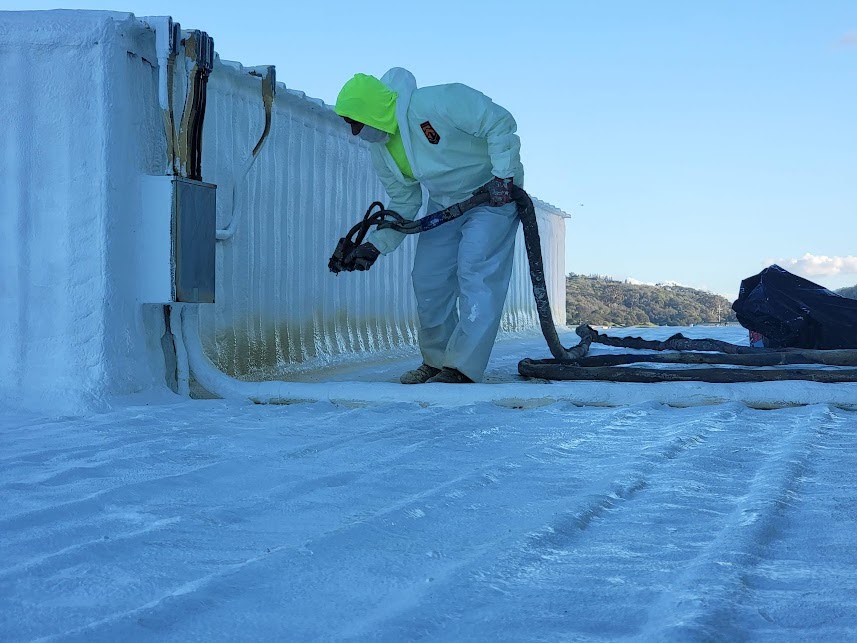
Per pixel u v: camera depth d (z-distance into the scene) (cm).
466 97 515
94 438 371
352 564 195
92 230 465
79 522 233
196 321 525
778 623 157
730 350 636
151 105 509
